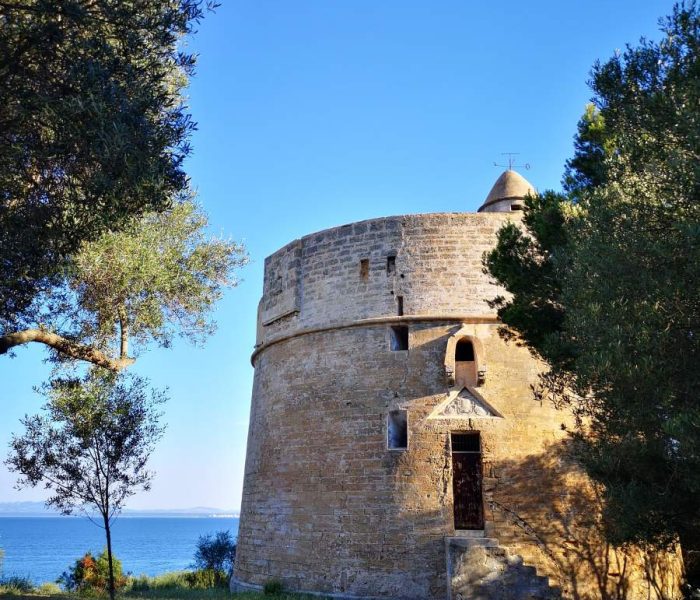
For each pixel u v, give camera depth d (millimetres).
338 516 20578
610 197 12969
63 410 18406
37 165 13266
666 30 13141
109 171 12477
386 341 21719
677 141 12242
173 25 13156
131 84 12812
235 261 25547
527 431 20484
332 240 23734
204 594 23094
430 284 21875
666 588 20469
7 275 13938
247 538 23922
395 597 19188
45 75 12477
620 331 11492
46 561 98000
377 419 21031
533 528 19469
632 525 12398
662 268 11750
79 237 13867
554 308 16250
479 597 17375
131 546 151500
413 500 19922
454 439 20797
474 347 21156
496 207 28469
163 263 22656
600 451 13844
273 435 23531
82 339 21281
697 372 11367
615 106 13688
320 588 20188
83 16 12062
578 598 18953
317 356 22875
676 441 11648
